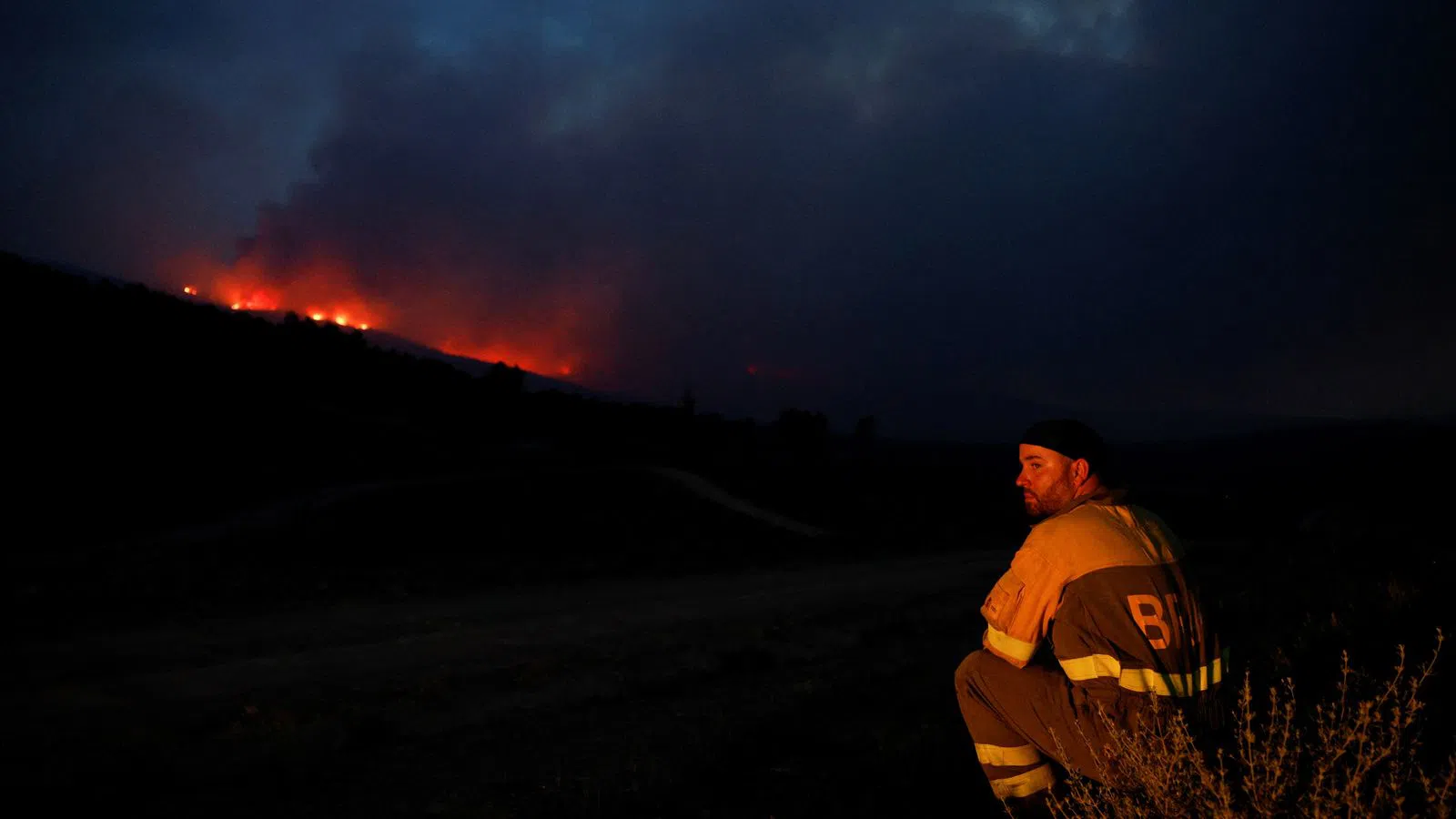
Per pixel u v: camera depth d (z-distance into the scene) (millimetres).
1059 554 2639
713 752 5043
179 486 36156
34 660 10602
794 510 48969
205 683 9562
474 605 16594
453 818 4586
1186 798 2230
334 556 26531
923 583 22000
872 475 64750
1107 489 2873
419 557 27906
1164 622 2541
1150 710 2471
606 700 7871
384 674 10102
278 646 11945
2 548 24938
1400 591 6867
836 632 12469
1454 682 3859
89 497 32406
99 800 5309
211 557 23797
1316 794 2113
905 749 4414
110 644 11703
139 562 20750
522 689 8711
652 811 4191
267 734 6777
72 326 58219
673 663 10078
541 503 40375
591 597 18469
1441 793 2000
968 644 10062
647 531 37312
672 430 95938
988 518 49406
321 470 44312
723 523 42750
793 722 5785
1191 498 50219
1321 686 4164
